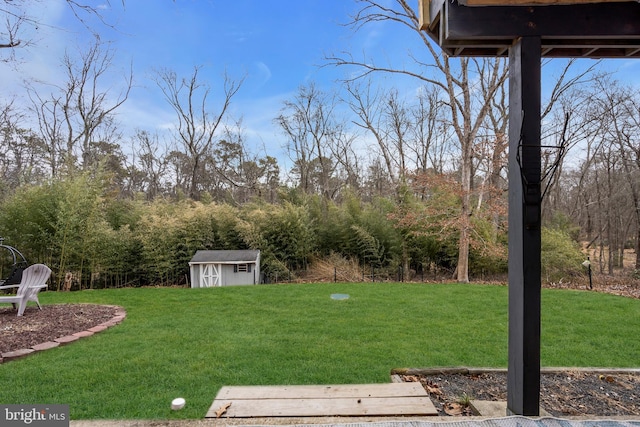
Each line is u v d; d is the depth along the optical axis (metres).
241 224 8.70
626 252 16.91
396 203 9.59
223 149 19.20
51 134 14.05
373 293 6.35
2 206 7.20
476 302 5.59
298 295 6.16
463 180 8.55
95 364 2.98
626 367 2.98
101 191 7.80
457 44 1.91
